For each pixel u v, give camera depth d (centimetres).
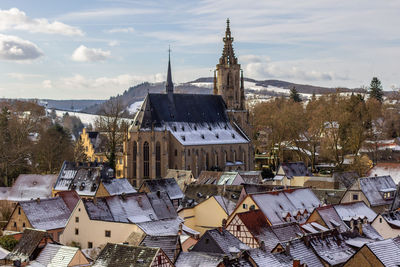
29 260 9694
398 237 8769
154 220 11962
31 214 12888
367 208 13012
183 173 19288
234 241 9656
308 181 18075
